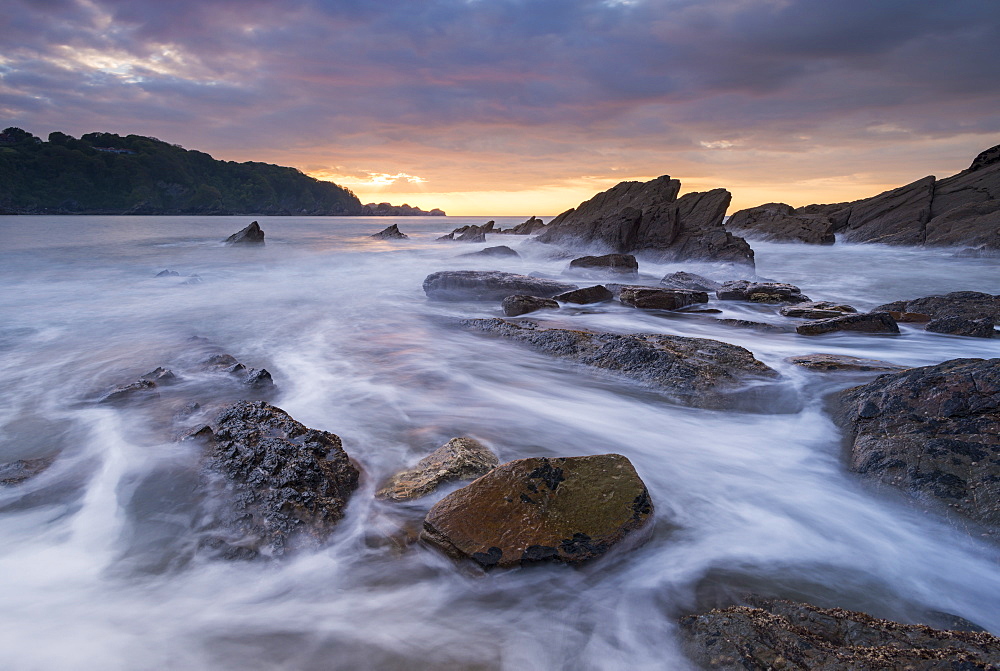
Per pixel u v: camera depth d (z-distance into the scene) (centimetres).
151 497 385
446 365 756
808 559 332
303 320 1098
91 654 255
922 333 954
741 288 1436
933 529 348
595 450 486
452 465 409
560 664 254
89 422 525
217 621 280
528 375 709
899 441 418
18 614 279
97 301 1316
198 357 768
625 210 2792
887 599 297
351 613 289
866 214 3750
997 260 2452
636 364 683
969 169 3775
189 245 3275
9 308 1204
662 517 376
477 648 265
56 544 337
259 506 358
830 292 1681
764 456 473
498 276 1441
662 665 249
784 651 234
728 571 321
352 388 653
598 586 309
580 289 1316
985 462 368
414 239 5175
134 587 302
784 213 4375
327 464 404
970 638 239
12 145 19988
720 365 665
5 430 511
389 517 369
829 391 607
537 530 324
